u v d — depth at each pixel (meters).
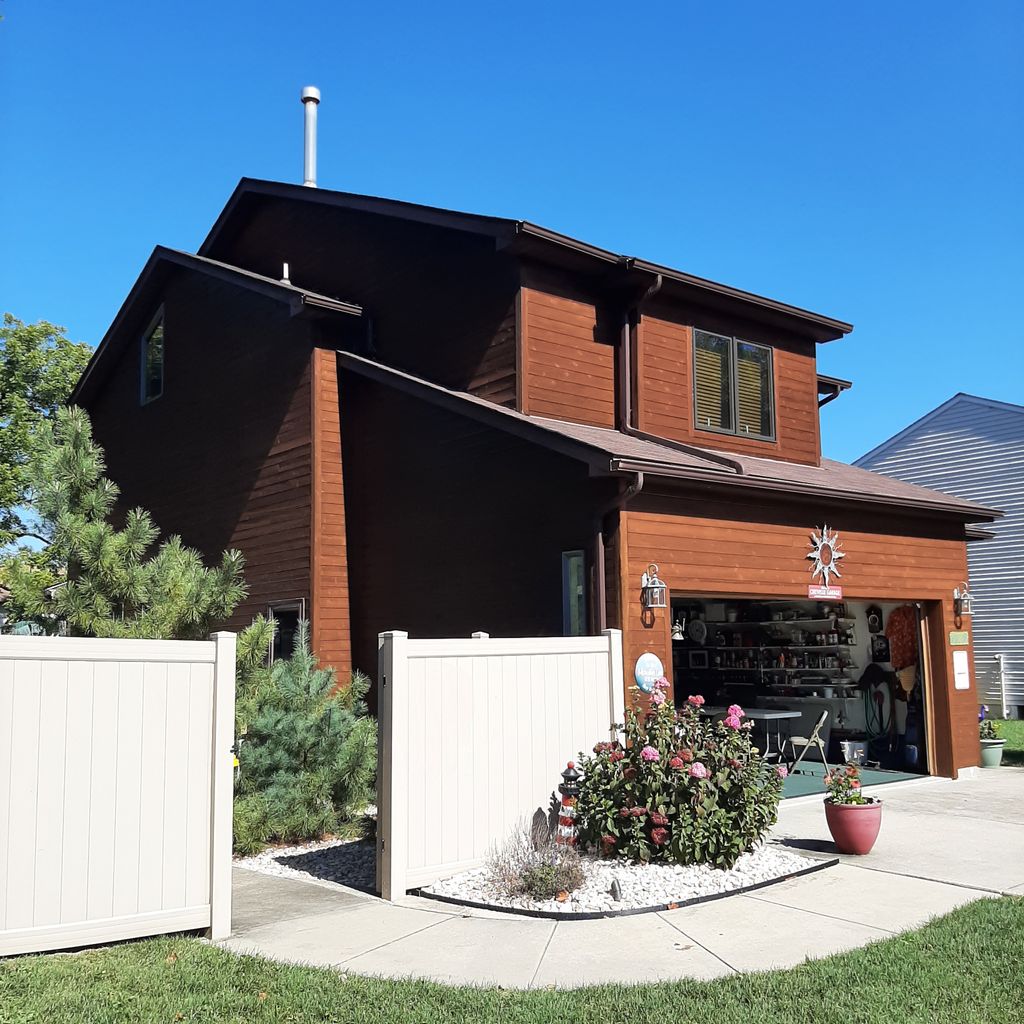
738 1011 4.48
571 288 11.91
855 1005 4.55
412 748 7.18
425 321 12.78
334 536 12.77
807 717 15.18
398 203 13.00
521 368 11.27
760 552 10.72
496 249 11.51
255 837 8.44
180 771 5.91
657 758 7.40
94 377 17.92
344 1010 4.57
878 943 5.55
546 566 10.07
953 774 12.94
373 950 5.61
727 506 10.43
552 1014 4.49
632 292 12.09
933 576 13.19
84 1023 4.38
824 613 14.98
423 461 11.85
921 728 13.49
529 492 10.38
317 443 12.83
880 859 7.85
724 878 7.00
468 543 11.09
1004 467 23.09
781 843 8.49
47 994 4.72
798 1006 4.54
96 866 5.58
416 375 12.78
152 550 15.95
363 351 13.64
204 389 15.20
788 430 13.78
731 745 7.56
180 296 16.08
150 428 16.52
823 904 6.46
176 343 16.03
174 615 8.17
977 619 23.45
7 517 24.59
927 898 6.62
